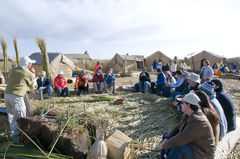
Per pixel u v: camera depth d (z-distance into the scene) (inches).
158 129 177.0
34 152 114.5
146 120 197.0
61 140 118.4
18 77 150.3
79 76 337.4
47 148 125.3
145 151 139.0
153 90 346.9
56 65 552.1
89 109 224.1
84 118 143.2
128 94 328.5
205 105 118.3
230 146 143.4
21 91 151.1
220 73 723.4
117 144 123.8
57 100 279.1
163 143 111.9
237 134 161.8
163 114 217.6
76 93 333.7
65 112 152.1
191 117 97.6
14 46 375.6
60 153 118.9
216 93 161.9
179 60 1080.8
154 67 828.6
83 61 954.7
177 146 100.0
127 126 181.0
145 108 237.6
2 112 206.2
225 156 134.0
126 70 940.6
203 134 94.6
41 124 126.3
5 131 155.6
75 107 232.2
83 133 125.8
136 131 171.0
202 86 147.4
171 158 100.0
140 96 309.6
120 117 205.3
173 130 120.1
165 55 1043.9
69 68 594.2
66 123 126.0
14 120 152.5
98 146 116.7
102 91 350.6
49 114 147.9
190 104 99.7
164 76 329.7
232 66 947.3
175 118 205.9
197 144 97.6
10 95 148.7
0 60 710.5
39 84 293.1
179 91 249.6
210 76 301.9
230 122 153.3
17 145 119.7
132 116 208.7
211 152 97.3
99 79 347.6
